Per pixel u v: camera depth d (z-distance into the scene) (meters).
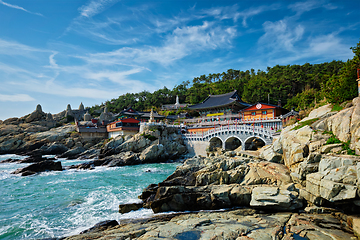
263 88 92.31
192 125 73.19
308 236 14.97
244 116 64.12
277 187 22.34
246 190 23.06
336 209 18.91
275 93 86.56
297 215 18.92
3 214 22.00
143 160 55.12
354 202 17.30
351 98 26.66
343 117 22.81
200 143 60.78
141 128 67.31
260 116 60.31
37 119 101.88
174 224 17.67
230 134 53.97
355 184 17.27
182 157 62.09
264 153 33.25
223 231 15.74
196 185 26.31
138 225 18.20
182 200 23.30
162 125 67.56
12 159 60.75
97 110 145.38
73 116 124.69
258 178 25.44
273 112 57.62
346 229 15.95
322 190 18.84
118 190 30.28
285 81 92.69
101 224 19.02
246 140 50.53
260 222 17.78
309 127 26.38
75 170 46.69
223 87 117.00
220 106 74.12
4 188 31.75
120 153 58.03
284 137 30.14
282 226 16.78
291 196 20.55
